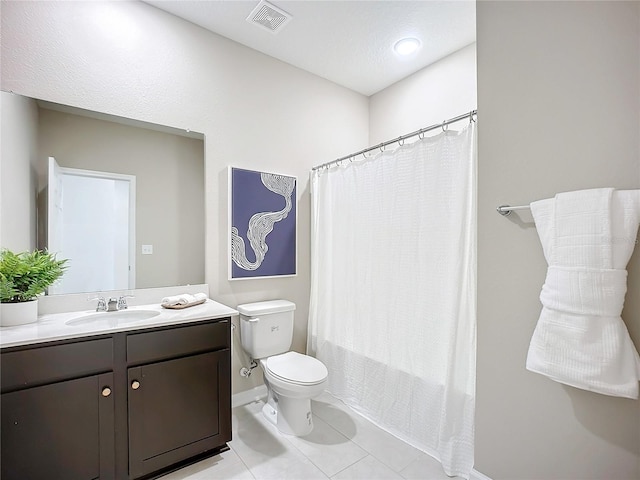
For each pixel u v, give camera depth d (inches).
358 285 91.9
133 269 78.6
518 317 55.7
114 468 58.1
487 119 60.7
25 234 65.5
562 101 50.7
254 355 88.6
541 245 52.6
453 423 66.7
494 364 59.1
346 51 99.8
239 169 94.0
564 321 45.7
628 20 44.4
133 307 75.7
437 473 66.1
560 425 50.4
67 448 54.0
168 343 63.7
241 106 95.6
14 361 49.9
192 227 86.9
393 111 119.2
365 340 89.5
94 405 56.3
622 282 42.1
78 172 71.7
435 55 102.0
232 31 90.6
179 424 64.8
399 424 78.7
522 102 55.5
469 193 66.4
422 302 74.2
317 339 105.0
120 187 77.0
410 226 77.3
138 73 79.1
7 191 64.2
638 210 41.5
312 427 81.7
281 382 75.2
